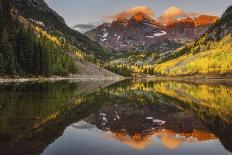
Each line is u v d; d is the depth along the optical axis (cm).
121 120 3400
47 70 15775
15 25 15475
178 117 3666
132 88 9900
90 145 2181
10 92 6397
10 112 3556
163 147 2198
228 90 9069
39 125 2808
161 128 2950
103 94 7012
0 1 14800
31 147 2027
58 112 3750
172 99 5966
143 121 3359
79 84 11831
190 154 2019
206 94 7344
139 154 1988
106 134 2611
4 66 12281
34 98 5319
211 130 2856
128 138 2481
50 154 1889
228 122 3303
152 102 5369
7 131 2480
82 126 2919
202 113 4012
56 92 6888
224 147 2214
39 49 15050
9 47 12706
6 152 1888
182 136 2588
